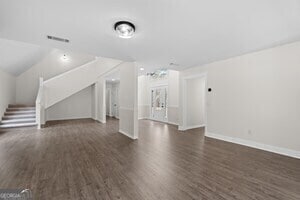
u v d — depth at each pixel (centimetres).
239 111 414
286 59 329
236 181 227
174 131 584
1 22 232
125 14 211
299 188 209
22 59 587
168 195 194
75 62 898
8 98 657
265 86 362
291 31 265
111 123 751
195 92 650
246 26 246
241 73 408
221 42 316
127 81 515
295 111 318
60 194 194
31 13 208
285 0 180
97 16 216
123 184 218
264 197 190
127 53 392
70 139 459
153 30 260
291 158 313
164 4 188
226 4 188
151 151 357
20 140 443
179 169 265
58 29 255
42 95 662
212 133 486
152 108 908
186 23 236
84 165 279
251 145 390
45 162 292
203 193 198
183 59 449
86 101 952
